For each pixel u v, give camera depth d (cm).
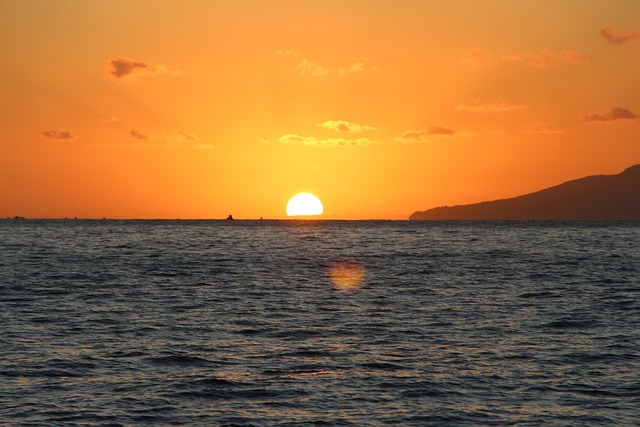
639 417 4719
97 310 8875
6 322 7875
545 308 9250
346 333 7481
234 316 8562
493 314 8744
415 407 4922
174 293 10738
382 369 5900
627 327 7788
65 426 4506
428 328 7769
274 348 6700
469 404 4991
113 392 5200
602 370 5856
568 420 4669
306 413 4797
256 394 5194
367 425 4584
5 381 5431
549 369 5897
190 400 5044
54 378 5544
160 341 6969
